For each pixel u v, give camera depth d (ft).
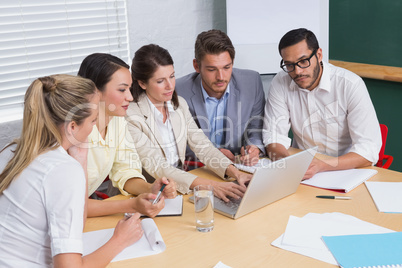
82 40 9.64
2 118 8.86
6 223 4.06
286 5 10.27
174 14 10.73
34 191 3.95
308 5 10.23
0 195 4.14
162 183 5.55
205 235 4.81
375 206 5.34
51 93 4.07
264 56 10.60
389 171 6.48
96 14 9.72
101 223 5.21
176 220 5.21
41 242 4.07
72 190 3.93
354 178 6.12
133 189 5.93
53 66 9.36
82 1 9.45
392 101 10.77
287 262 4.21
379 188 5.80
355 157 6.69
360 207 5.32
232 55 7.47
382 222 4.90
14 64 8.85
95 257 4.18
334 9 11.68
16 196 4.01
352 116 7.39
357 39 11.37
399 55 10.57
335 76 7.49
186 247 4.57
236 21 10.37
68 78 4.18
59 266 3.85
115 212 5.35
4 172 4.14
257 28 10.43
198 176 6.57
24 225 4.02
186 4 10.87
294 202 5.55
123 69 5.87
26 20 8.83
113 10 9.93
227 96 8.32
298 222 4.90
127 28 10.24
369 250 4.28
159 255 4.42
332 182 6.05
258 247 4.51
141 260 4.34
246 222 5.07
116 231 4.55
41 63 9.18
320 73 7.50
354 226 4.77
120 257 4.39
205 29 11.35
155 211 5.19
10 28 8.70
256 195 5.08
